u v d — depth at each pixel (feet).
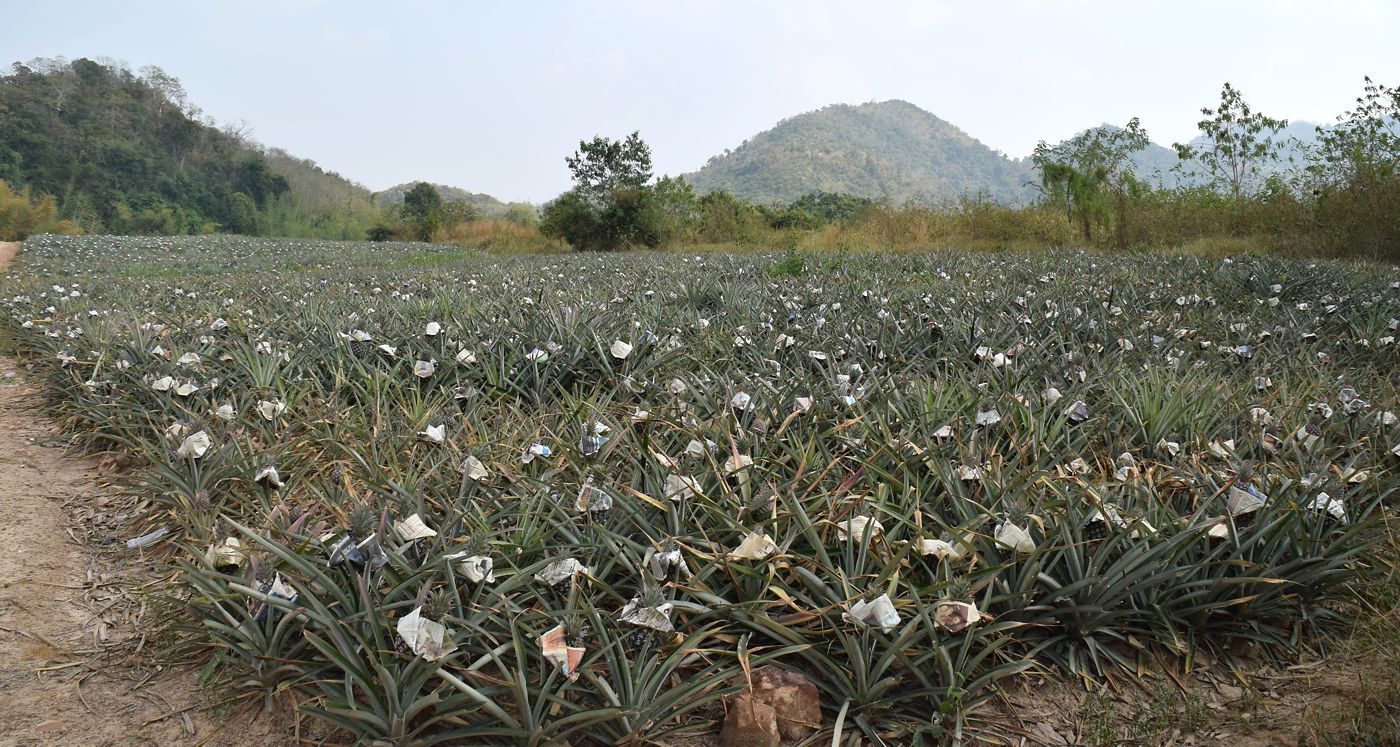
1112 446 12.65
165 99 278.05
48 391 19.63
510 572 8.87
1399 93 51.70
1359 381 17.65
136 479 13.71
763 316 23.48
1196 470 11.44
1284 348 20.18
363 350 18.97
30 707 8.25
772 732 7.52
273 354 17.87
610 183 116.06
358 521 8.25
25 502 13.32
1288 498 9.86
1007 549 9.27
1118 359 17.93
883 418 12.66
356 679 7.32
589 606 8.01
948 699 7.76
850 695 7.98
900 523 9.57
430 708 7.50
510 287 33.65
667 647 8.18
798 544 9.95
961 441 11.82
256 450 13.28
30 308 30.91
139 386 17.03
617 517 10.15
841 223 102.58
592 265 56.24
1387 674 8.43
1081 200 67.72
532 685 7.63
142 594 10.41
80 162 232.32
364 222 266.57
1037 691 8.59
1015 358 18.07
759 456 11.56
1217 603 8.83
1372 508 10.82
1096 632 9.05
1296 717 8.07
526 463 11.82
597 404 15.39
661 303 26.71
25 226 142.72
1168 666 8.93
